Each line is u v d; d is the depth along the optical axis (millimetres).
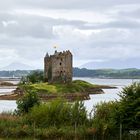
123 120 67688
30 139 67688
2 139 67438
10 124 73312
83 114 75375
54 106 75875
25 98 83438
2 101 194750
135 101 67875
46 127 72812
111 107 71250
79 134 68250
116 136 67500
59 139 67562
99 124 69000
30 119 75188
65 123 73875
